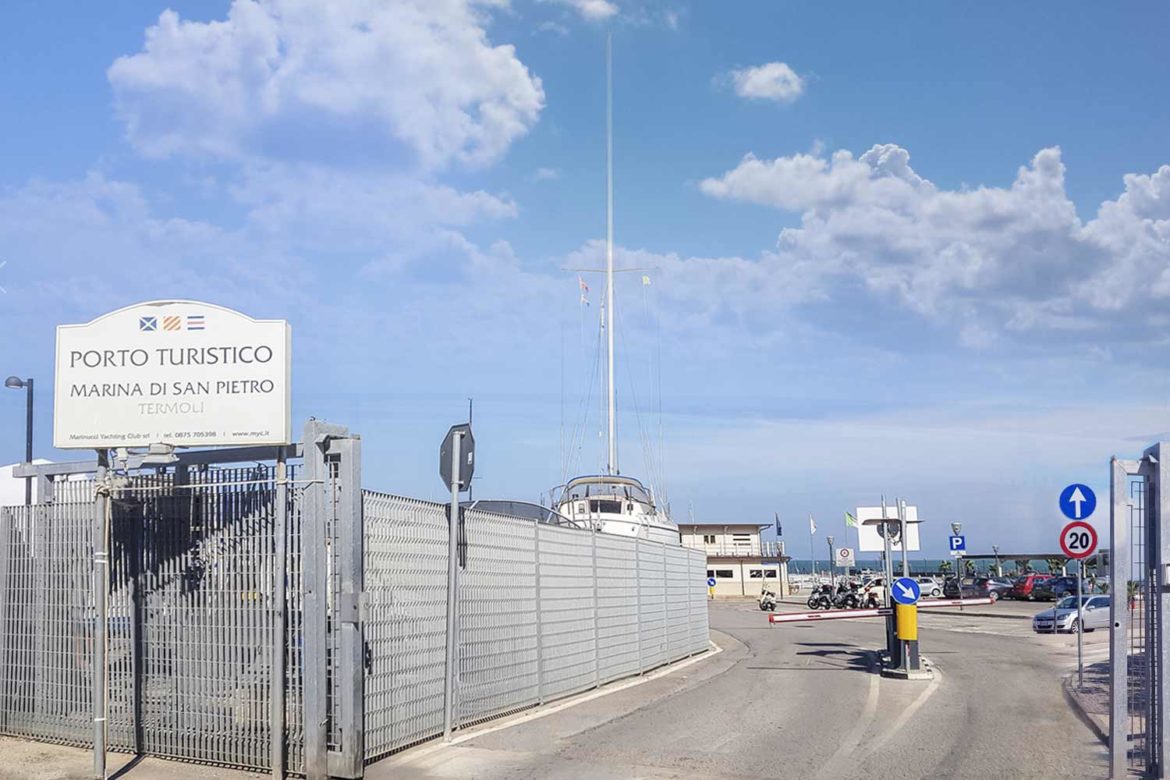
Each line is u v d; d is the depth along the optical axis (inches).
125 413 384.5
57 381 391.2
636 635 762.8
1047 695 622.5
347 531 368.5
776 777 382.0
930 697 613.3
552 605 584.7
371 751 386.0
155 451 376.2
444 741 430.6
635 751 427.2
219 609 381.7
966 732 483.8
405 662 414.0
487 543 498.0
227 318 382.9
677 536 1328.7
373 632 389.4
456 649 458.6
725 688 667.4
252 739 371.2
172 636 390.0
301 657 366.9
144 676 394.6
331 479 375.2
